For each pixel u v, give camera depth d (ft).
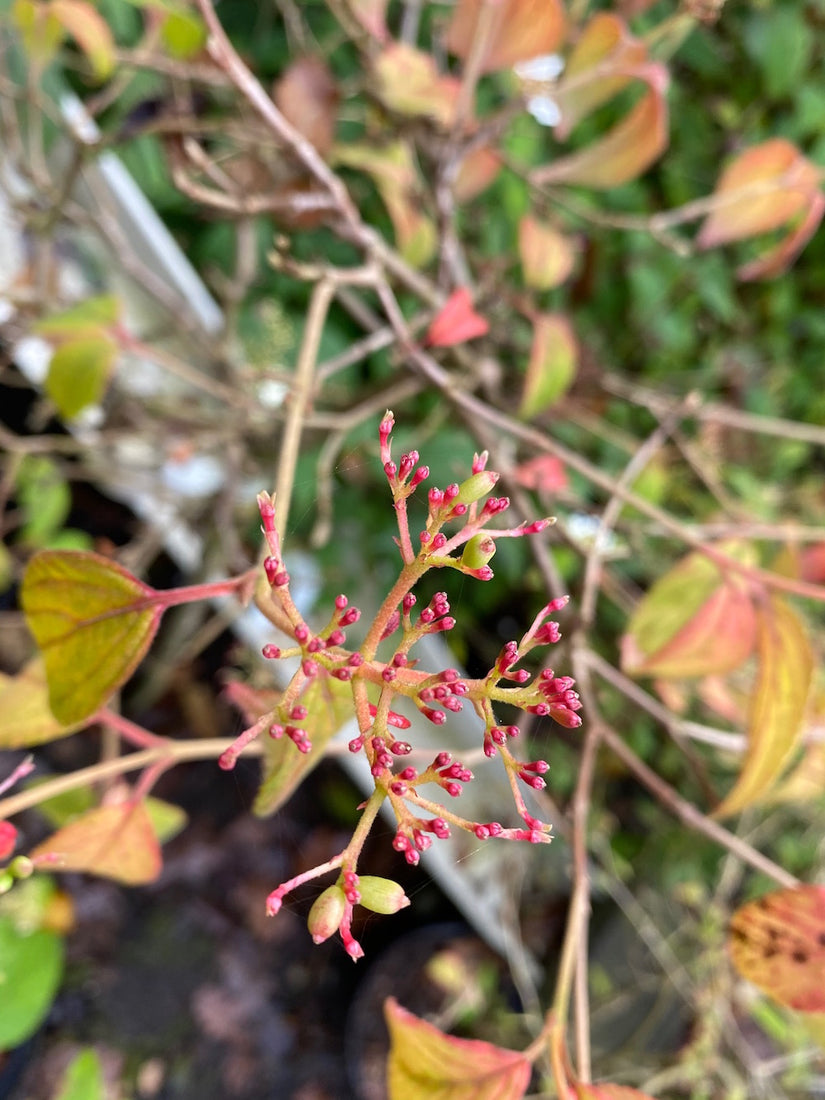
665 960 1.73
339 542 1.68
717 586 0.85
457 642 1.70
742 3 1.84
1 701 0.76
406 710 1.38
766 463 2.11
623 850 2.08
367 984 2.20
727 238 1.07
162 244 1.57
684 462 1.87
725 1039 1.69
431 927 2.28
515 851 1.83
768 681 0.80
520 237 1.09
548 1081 1.13
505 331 1.51
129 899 2.20
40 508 1.65
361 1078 2.06
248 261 1.42
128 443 1.77
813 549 1.10
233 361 1.60
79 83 1.64
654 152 1.01
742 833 1.83
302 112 1.10
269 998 2.21
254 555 1.70
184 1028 2.10
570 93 0.98
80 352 1.11
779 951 0.69
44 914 1.46
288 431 0.76
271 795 0.61
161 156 1.65
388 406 1.30
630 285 1.94
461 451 1.56
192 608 1.84
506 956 2.09
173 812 0.94
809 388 2.22
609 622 1.79
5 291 1.37
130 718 2.19
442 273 1.19
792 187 1.02
